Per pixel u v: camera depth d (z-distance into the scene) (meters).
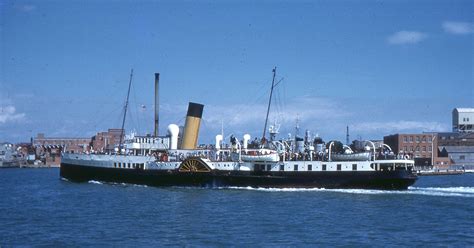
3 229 58.66
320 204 78.94
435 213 70.88
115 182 110.50
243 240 52.81
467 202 81.94
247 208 74.69
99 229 58.50
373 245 51.06
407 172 95.81
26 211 72.81
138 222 63.06
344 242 52.25
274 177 99.00
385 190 96.19
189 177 102.62
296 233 56.41
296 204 78.88
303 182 98.19
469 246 50.88
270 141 107.81
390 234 56.31
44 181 140.38
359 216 68.00
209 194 91.81
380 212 71.44
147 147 117.12
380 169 96.12
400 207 76.31
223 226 60.34
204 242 51.88
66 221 63.94
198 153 109.25
